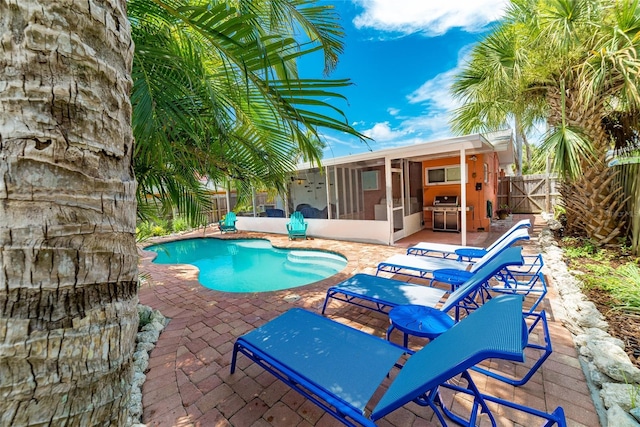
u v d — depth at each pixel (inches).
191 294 176.6
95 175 27.2
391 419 72.6
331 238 362.3
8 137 22.9
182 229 489.4
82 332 26.1
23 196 23.2
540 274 128.2
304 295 166.6
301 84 66.0
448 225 353.1
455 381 84.8
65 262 25.1
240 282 244.7
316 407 78.7
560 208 335.9
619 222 195.5
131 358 31.6
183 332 125.5
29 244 23.4
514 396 76.9
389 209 300.5
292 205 408.2
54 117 24.5
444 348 56.9
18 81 23.2
